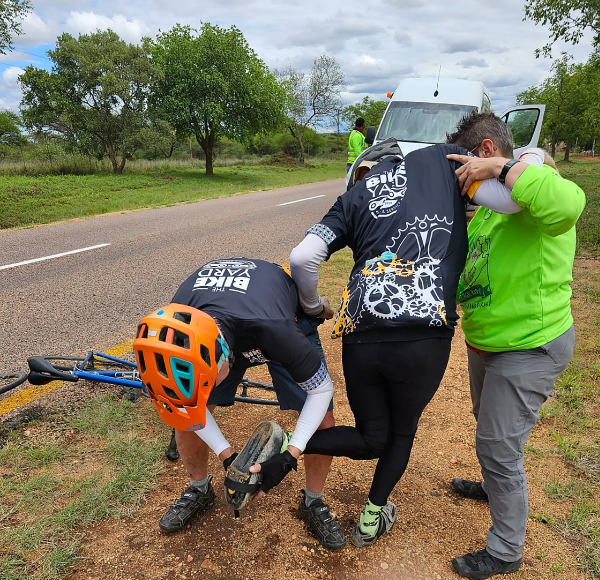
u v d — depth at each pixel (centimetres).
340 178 3111
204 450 245
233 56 2556
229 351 189
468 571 227
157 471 288
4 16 1402
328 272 713
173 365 164
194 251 845
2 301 571
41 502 259
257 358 212
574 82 4028
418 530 258
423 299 194
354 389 217
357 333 204
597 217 1085
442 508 275
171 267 738
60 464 290
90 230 1046
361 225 213
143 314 539
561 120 4228
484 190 200
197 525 253
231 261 226
